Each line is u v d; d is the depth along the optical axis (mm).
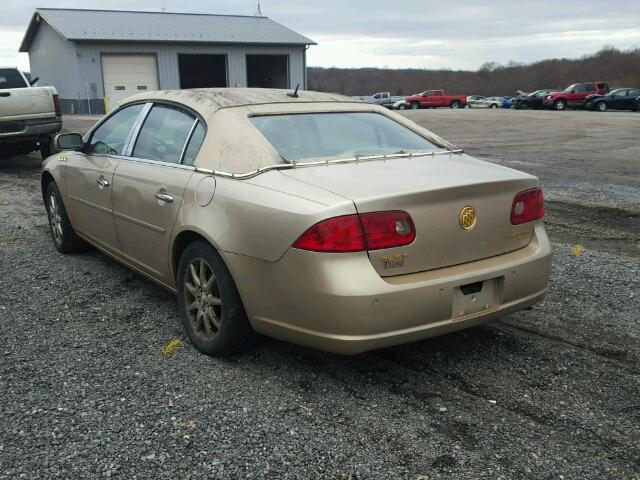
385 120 4160
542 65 100375
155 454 2645
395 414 2971
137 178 4090
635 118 28219
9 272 5234
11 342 3805
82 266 5402
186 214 3543
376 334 2881
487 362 3521
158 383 3268
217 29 39750
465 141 17500
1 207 8156
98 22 37312
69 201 5332
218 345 3480
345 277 2822
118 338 3867
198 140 3717
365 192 2934
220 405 3043
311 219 2859
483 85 98062
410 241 2953
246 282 3186
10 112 11281
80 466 2561
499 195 3256
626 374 3379
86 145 5102
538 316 4203
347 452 2668
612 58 99062
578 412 2990
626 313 4246
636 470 2553
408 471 2541
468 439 2766
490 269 3170
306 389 3209
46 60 39844
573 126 23422
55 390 3189
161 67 36656
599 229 6707
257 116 3682
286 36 40562
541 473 2529
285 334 3102
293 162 3367
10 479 2471
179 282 3748
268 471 2537
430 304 2969
